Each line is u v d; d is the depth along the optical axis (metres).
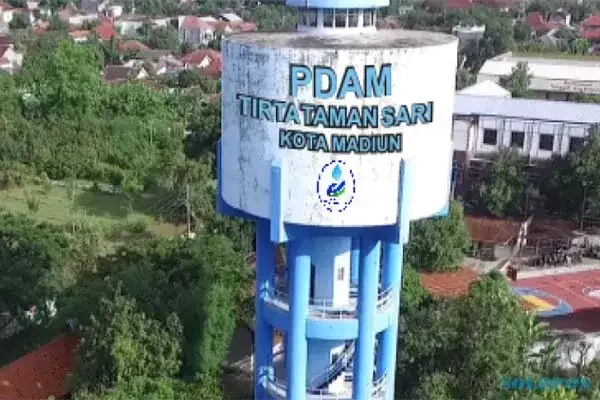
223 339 47.88
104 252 64.44
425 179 29.86
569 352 50.25
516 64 119.25
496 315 44.28
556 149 80.19
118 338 43.44
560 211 79.88
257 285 32.78
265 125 29.03
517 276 67.44
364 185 28.67
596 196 75.88
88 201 86.06
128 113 108.12
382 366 33.28
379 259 32.59
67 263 58.34
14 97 106.69
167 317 45.94
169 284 51.41
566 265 70.31
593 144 76.38
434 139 29.77
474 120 81.75
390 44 28.97
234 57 29.53
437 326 45.44
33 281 54.72
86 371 43.66
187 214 78.12
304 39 30.03
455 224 64.94
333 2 30.22
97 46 164.75
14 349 53.34
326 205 28.80
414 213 29.81
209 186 81.50
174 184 80.06
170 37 195.25
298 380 31.39
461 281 62.56
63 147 95.00
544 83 115.00
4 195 87.12
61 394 44.53
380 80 27.98
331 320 30.66
